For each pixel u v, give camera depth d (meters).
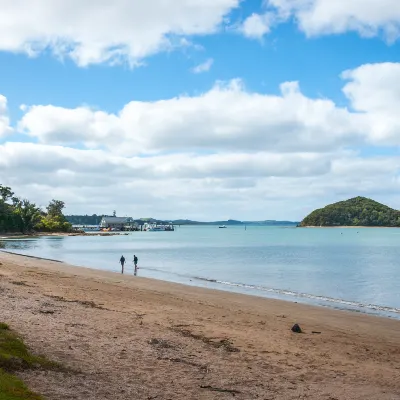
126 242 126.88
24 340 10.91
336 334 16.64
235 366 11.12
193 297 25.30
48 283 25.53
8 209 163.38
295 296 29.92
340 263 58.84
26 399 6.76
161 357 11.16
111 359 10.51
